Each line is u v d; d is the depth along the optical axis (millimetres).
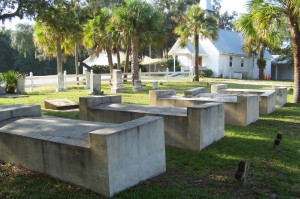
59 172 4762
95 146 4250
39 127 5508
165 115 6914
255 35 13484
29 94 17062
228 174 5215
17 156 5367
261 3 12688
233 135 7828
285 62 44312
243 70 43750
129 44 24797
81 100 8398
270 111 11305
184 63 40969
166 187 4633
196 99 10039
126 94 16922
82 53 47906
